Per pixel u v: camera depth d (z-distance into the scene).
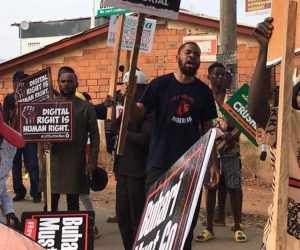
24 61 14.36
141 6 4.61
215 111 4.92
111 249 6.29
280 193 2.57
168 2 4.70
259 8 6.58
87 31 13.54
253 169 11.69
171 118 4.66
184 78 4.71
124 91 4.80
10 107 8.76
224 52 7.90
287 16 2.55
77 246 4.48
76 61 13.93
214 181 4.75
